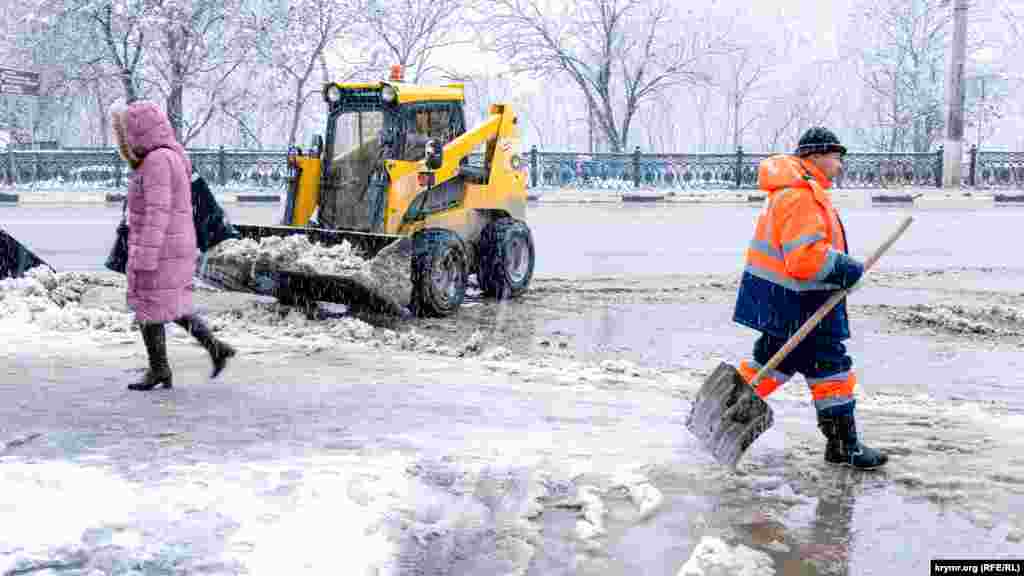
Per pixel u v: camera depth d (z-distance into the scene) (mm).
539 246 14500
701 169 26641
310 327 8180
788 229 3984
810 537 3330
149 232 5086
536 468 3959
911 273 11852
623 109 42656
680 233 16234
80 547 2990
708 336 8406
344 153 9734
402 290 8516
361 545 3078
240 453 4078
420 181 9289
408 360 6570
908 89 38750
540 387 5777
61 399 5082
